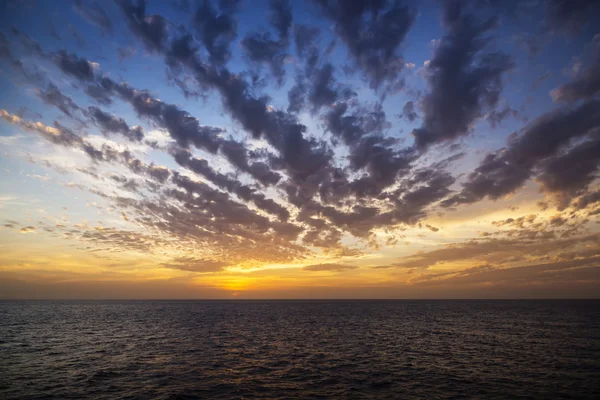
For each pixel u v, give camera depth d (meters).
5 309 128.75
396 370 27.14
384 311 120.62
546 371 26.73
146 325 64.38
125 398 20.05
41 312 107.94
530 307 151.38
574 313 102.44
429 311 118.88
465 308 144.00
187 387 22.33
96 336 48.00
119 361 30.31
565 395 20.78
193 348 37.69
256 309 139.50
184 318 83.19
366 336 48.97
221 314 101.50
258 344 40.94
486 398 20.19
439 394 20.91
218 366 28.47
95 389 21.75
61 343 41.06
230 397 20.34
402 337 47.62
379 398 20.19
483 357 32.47
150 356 32.81
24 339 44.41
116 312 109.88
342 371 26.81
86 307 154.00
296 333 52.56
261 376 25.22
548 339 44.91
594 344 40.47
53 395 20.50
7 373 25.78
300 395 20.72
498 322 71.12
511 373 26.11
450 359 31.53
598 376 25.20
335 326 63.88
